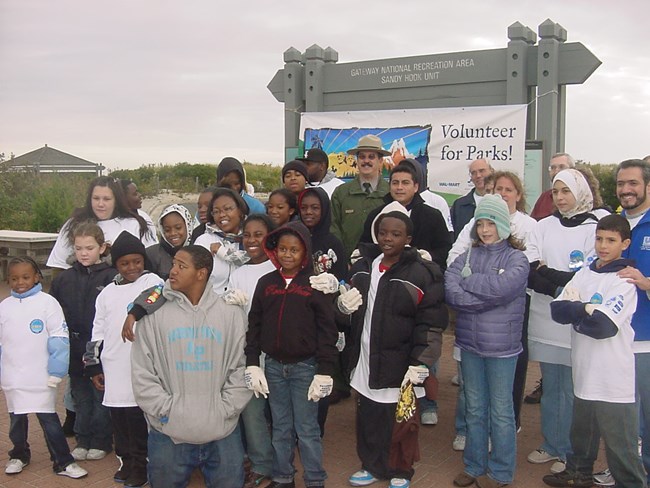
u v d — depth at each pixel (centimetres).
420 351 405
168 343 379
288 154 923
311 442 414
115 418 438
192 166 1653
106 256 500
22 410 443
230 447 387
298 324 406
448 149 798
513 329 416
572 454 427
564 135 784
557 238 455
